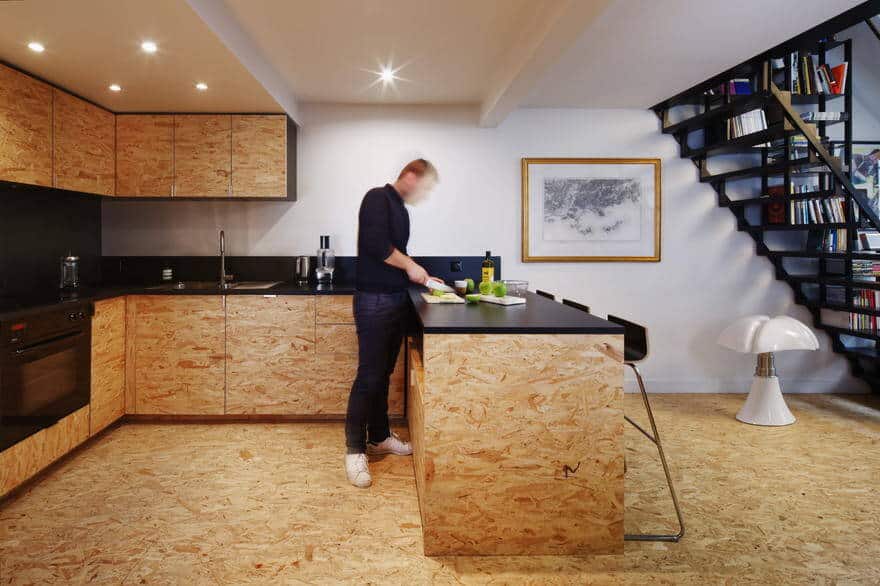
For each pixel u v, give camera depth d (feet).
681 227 15.28
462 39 10.08
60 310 9.60
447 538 6.85
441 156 14.66
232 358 12.32
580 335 6.76
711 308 15.39
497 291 9.36
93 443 11.02
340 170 14.44
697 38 10.23
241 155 12.92
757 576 6.42
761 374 12.71
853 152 15.49
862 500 8.49
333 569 6.55
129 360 12.14
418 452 8.41
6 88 9.29
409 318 10.85
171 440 11.24
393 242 9.63
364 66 11.57
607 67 11.77
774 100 12.12
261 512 8.02
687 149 14.87
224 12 8.78
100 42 8.73
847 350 14.79
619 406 6.82
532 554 6.88
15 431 8.34
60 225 12.35
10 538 7.20
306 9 8.87
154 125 12.79
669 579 6.35
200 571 6.48
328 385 12.44
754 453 10.55
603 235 15.08
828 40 13.08
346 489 8.86
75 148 11.28
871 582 6.31
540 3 8.59
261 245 14.39
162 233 14.24
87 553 6.86
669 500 8.48
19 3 7.38
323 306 12.37
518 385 6.77
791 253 14.30
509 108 12.59
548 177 14.92
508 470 6.82
